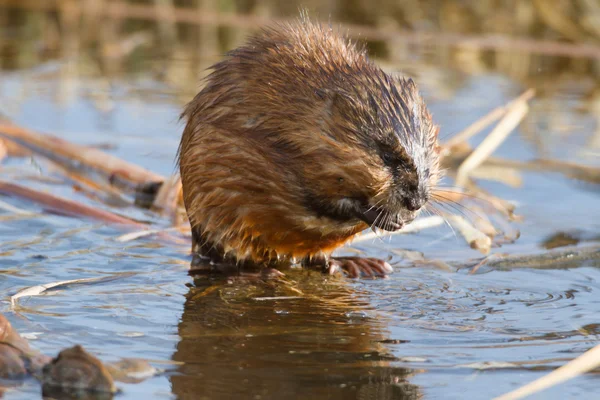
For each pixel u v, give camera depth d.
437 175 9.82
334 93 9.06
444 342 7.48
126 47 21.31
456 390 6.46
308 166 9.07
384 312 8.30
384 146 9.04
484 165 13.83
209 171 9.48
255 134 9.26
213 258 9.91
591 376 6.79
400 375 6.71
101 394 6.21
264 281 9.32
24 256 9.52
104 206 11.99
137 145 14.48
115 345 7.14
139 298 8.43
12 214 11.02
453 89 18.05
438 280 9.41
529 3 22.64
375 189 9.04
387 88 9.44
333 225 9.43
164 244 10.39
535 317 8.21
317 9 23.28
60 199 11.32
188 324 7.76
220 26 23.28
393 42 21.55
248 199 9.38
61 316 7.77
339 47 9.99
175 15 23.48
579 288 9.14
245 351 7.12
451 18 23.05
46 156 13.45
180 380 6.48
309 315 8.16
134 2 24.34
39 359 6.57
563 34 22.41
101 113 16.31
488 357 7.13
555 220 11.66
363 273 9.67
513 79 19.22
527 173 13.74
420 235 11.18
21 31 22.61
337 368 6.82
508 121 13.59
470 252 10.47
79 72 19.36
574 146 14.88
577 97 17.97
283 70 9.45
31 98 17.09
